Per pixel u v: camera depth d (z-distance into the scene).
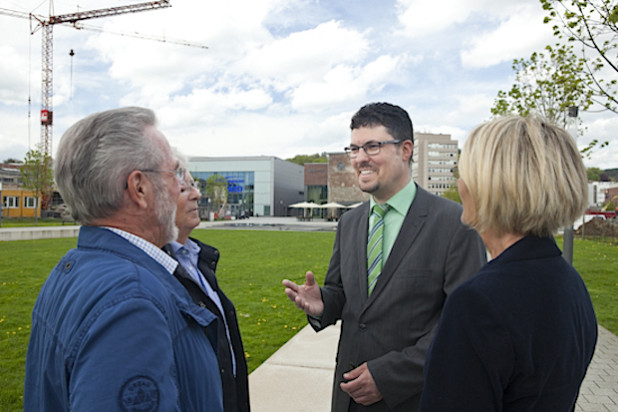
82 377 0.94
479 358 0.97
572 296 1.05
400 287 1.93
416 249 1.96
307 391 3.60
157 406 0.96
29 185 35.16
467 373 0.98
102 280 1.06
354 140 2.12
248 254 14.70
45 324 1.15
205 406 1.14
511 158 1.06
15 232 19.70
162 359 1.00
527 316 0.97
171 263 1.31
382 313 1.95
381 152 2.06
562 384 1.01
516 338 0.96
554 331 0.99
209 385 1.16
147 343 0.99
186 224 1.72
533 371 0.97
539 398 0.99
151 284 1.09
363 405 1.95
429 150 132.12
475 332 0.98
